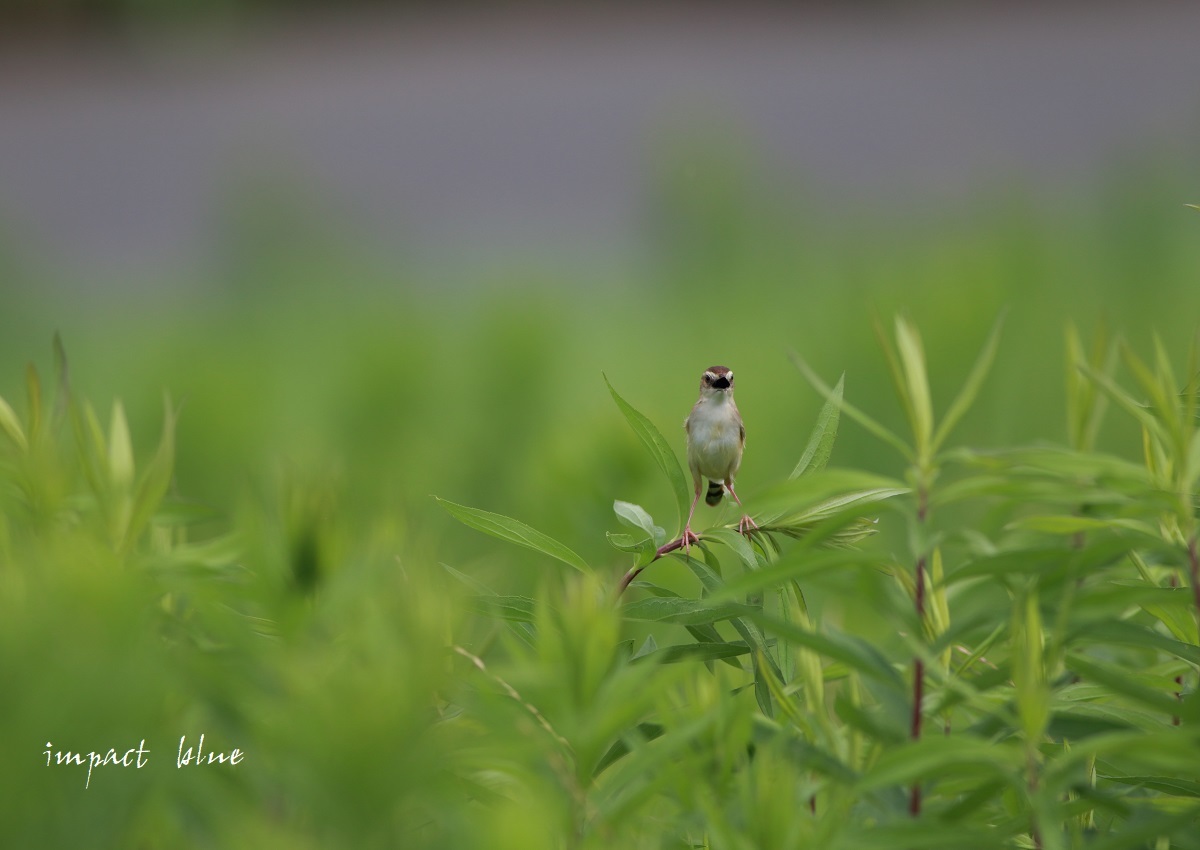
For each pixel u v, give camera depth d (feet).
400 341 73.41
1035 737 13.85
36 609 12.03
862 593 14.83
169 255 159.33
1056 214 116.67
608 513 42.75
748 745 16.90
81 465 15.42
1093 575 19.49
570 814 13.39
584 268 133.59
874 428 15.24
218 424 65.00
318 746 11.32
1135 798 16.63
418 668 11.96
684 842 15.85
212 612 13.10
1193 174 98.32
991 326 72.54
